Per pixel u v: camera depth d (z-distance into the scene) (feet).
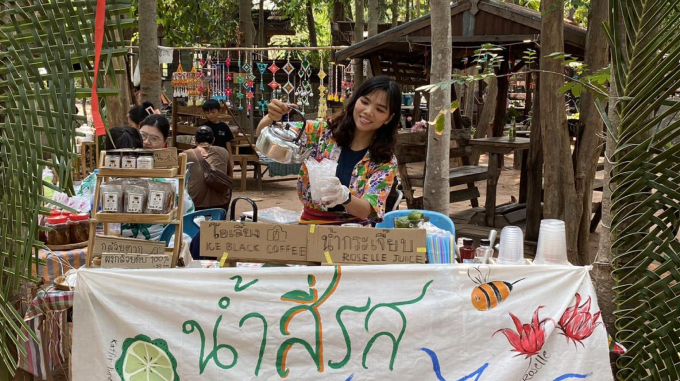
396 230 8.74
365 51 26.43
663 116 8.75
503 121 27.68
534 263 10.15
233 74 39.32
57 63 6.57
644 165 9.02
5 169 6.94
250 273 8.36
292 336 8.38
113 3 6.48
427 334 8.50
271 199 32.71
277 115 9.79
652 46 8.78
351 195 9.40
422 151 23.34
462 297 8.57
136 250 9.15
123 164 9.20
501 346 8.61
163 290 8.24
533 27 22.59
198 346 8.27
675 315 9.11
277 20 70.49
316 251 8.80
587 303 8.75
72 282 9.50
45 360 9.35
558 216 18.69
